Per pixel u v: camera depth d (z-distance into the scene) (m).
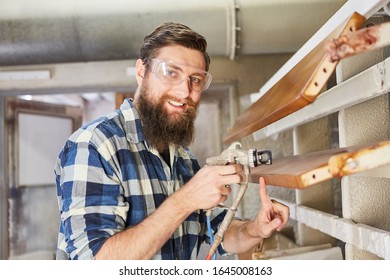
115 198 0.96
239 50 1.94
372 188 1.09
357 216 1.08
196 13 1.81
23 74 2.67
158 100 1.06
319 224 1.23
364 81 0.86
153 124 1.07
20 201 2.86
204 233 1.29
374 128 1.09
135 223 1.01
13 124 2.84
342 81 1.06
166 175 1.13
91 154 0.96
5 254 2.68
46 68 2.72
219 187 0.84
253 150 0.88
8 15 1.83
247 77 2.68
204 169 0.87
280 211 1.03
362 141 1.08
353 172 0.56
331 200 1.60
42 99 3.71
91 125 1.03
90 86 2.71
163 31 1.05
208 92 2.78
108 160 0.98
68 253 0.97
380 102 1.09
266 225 1.05
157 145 1.11
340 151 0.74
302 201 1.60
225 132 2.76
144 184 1.06
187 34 1.03
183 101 1.06
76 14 1.82
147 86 1.08
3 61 1.98
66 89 2.71
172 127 1.07
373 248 0.89
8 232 2.75
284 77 1.04
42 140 3.11
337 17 0.91
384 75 0.78
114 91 2.72
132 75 2.70
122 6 1.81
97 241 0.89
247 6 1.80
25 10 1.83
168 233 0.89
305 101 0.63
